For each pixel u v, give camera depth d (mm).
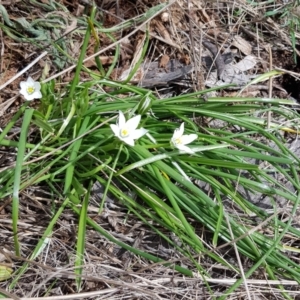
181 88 510
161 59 522
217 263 422
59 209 398
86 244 408
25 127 367
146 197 409
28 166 411
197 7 561
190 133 427
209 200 390
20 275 370
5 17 479
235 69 534
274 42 569
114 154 423
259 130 428
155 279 404
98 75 446
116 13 542
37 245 382
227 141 417
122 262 409
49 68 488
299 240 442
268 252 387
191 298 399
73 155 395
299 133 489
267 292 412
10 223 409
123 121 379
